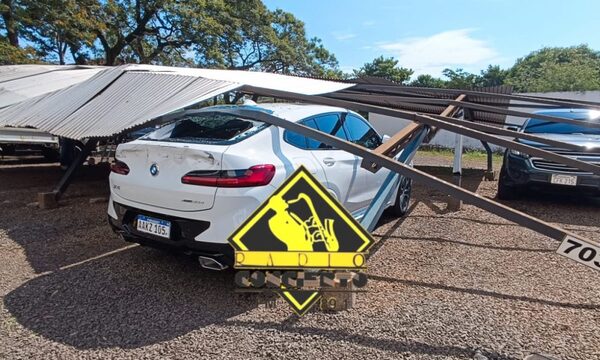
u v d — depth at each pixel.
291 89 4.72
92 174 9.23
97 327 2.61
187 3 18.28
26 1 12.56
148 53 20.69
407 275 3.49
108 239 4.41
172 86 4.36
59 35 14.31
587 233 4.84
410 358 2.29
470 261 3.84
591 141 5.98
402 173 2.65
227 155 2.88
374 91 6.79
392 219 5.38
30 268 3.58
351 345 2.42
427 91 6.33
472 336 2.53
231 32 19.64
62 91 5.80
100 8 15.83
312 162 3.47
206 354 2.33
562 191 5.85
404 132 3.47
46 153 11.57
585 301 3.02
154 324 2.65
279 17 23.78
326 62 26.20
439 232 4.78
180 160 2.97
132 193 3.24
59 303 2.93
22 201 6.27
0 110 5.88
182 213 2.94
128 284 3.25
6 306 2.88
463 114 7.39
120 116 3.90
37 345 2.41
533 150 3.47
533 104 6.95
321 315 2.78
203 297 3.04
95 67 9.23
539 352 2.36
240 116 3.29
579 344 2.45
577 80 24.64
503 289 3.22
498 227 5.02
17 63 12.17
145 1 17.36
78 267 3.60
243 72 5.94
